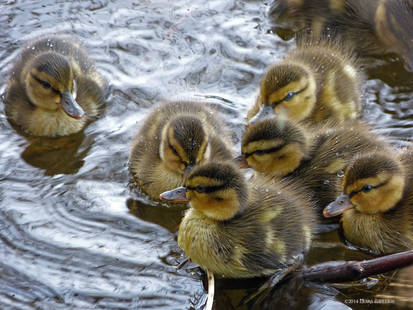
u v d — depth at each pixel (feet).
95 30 40.11
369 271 24.88
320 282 25.34
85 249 26.99
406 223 27.27
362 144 29.78
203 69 37.35
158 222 28.60
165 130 29.71
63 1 42.22
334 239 27.81
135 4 42.09
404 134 32.60
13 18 40.78
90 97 34.63
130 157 31.71
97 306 24.40
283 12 40.50
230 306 24.53
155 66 37.63
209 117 32.01
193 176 25.72
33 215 28.66
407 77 36.19
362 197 26.96
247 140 29.55
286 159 29.32
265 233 25.67
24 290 25.03
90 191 30.19
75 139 33.32
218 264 25.79
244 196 25.53
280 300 24.68
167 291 25.14
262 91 32.45
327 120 33.40
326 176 29.07
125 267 26.17
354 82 35.40
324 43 38.40
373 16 37.70
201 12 41.27
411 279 25.25
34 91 33.24
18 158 32.04
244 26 40.19
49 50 36.04
